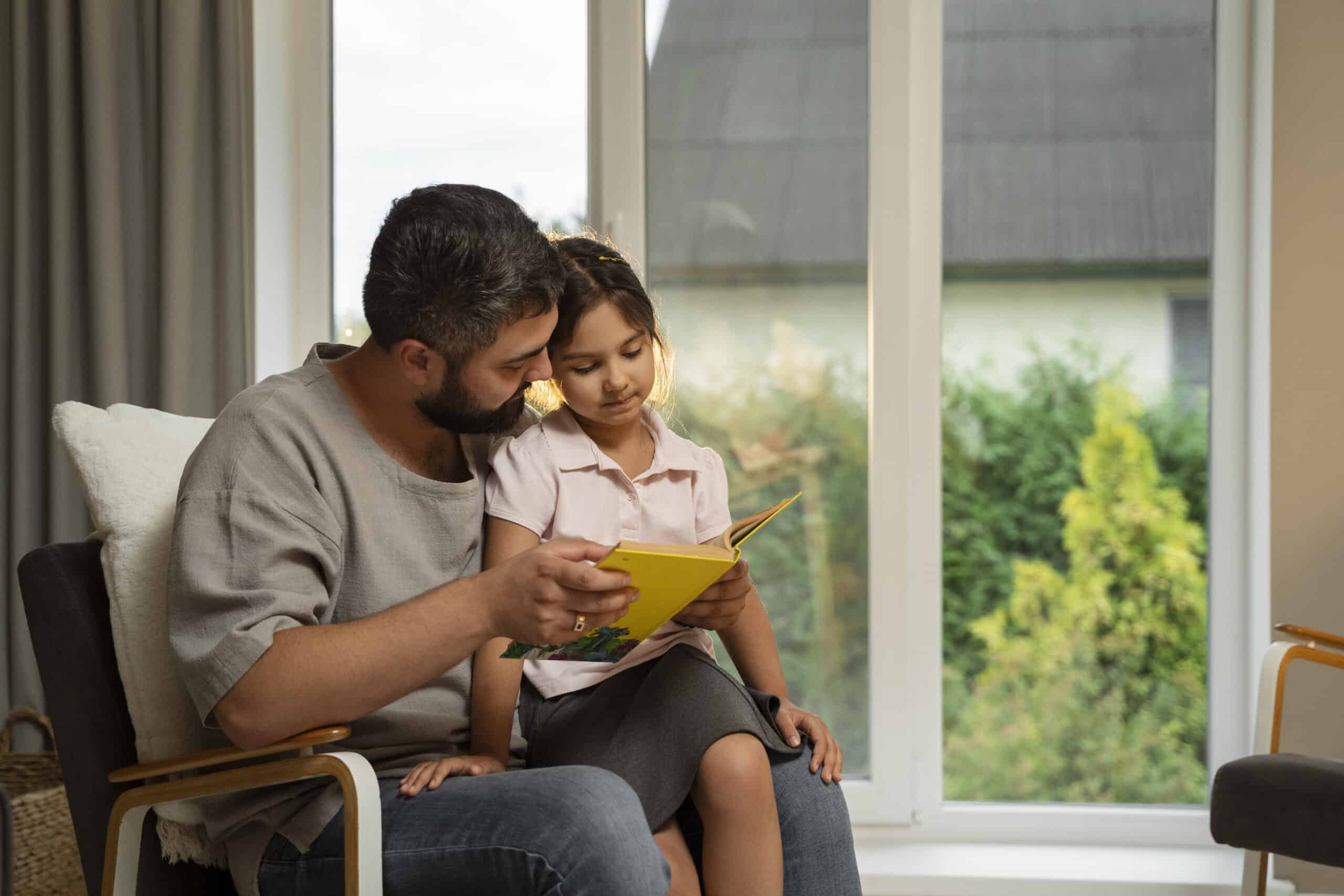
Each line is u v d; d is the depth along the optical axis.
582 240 1.52
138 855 1.22
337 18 2.50
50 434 2.20
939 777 2.42
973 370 2.46
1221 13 2.36
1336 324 2.18
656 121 2.39
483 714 1.33
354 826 1.09
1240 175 2.35
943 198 2.45
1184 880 2.19
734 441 2.40
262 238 2.36
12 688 2.18
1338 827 1.51
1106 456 2.44
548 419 1.52
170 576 1.16
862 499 2.38
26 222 2.21
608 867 1.08
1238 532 2.36
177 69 2.20
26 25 2.22
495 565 1.38
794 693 2.40
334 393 1.29
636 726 1.34
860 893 1.41
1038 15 2.43
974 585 2.47
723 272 2.39
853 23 2.36
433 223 1.20
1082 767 2.45
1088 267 2.44
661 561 1.10
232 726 1.11
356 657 1.11
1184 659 2.43
